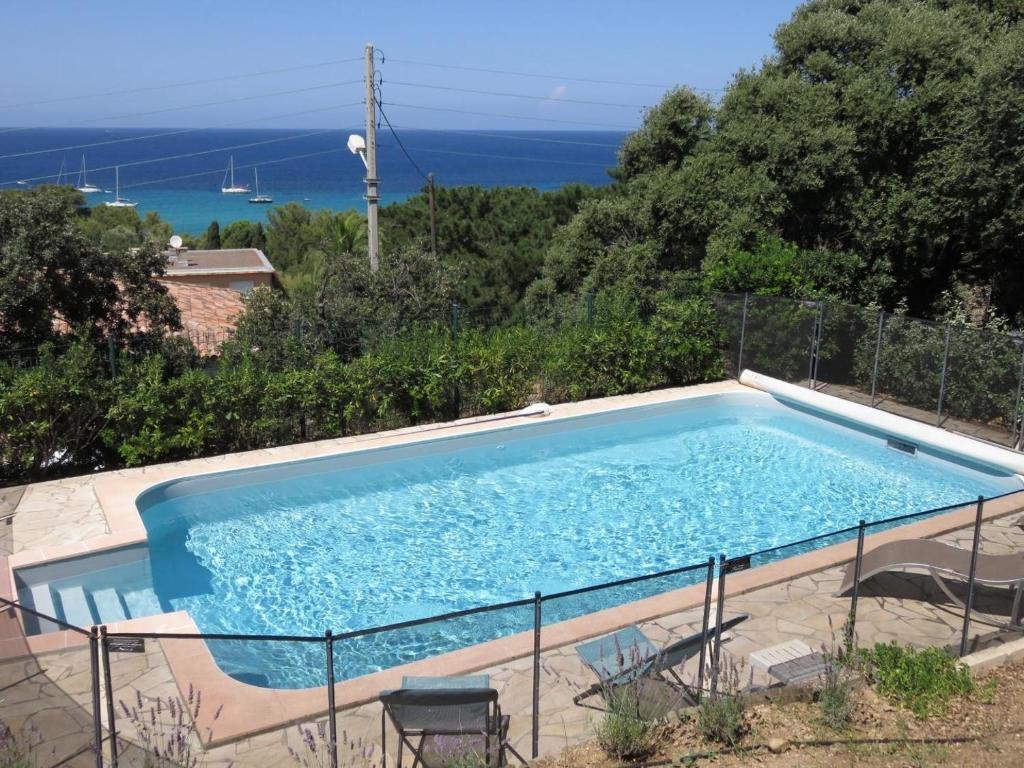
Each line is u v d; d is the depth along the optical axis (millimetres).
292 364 13844
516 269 33906
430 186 34969
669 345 17156
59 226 12977
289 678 6504
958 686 6535
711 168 20828
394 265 17531
